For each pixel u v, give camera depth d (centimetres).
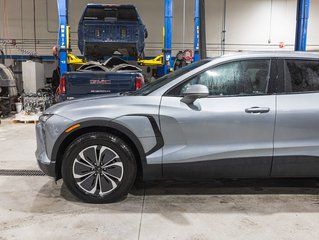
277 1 1380
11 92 1028
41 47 1381
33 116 916
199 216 312
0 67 995
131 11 766
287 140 334
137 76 595
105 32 785
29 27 1370
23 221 299
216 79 342
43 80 1157
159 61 940
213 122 328
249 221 303
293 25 1389
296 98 335
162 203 343
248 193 373
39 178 423
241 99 334
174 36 1390
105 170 334
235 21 1391
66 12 895
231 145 332
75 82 588
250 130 330
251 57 345
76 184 334
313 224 297
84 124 328
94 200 336
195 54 980
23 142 656
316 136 334
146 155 332
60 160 345
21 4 1356
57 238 270
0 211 320
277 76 341
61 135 330
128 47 809
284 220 305
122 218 307
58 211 321
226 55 349
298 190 384
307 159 336
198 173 338
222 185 399
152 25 1389
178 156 331
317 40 1404
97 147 332
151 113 328
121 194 337
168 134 331
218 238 271
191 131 330
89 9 757
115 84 593
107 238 271
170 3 921
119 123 328
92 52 860
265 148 332
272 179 421
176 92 339
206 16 1389
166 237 273
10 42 1361
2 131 786
